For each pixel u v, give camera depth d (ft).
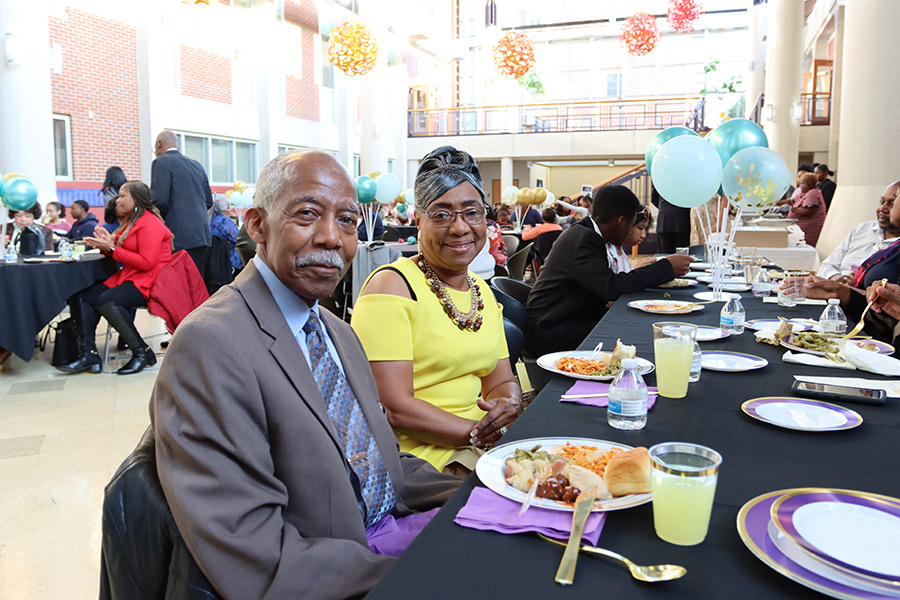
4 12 21.13
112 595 2.98
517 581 2.19
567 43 73.82
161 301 13.75
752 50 53.67
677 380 4.36
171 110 35.94
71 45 30.66
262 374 3.16
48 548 6.73
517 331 7.40
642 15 40.83
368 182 17.28
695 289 10.39
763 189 9.48
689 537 2.40
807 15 59.36
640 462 2.77
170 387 2.97
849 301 7.95
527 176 65.67
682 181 9.23
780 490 2.80
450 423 4.82
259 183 3.62
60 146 30.68
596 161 64.80
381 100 42.70
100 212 32.50
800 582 2.07
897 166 18.48
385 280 5.12
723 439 3.55
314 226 3.45
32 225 16.78
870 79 18.67
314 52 48.85
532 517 2.60
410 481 4.28
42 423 10.64
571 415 4.04
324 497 3.27
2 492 8.06
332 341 3.96
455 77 73.77
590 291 9.11
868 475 3.03
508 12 75.77
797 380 4.64
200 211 16.71
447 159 5.29
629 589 2.13
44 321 13.29
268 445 3.12
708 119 59.26
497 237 15.74
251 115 42.19
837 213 20.22
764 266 12.89
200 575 2.81
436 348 5.13
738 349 5.89
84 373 13.91
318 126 49.52
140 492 2.91
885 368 4.91
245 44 41.81
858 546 2.20
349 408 3.82
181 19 36.52
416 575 2.23
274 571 2.88
